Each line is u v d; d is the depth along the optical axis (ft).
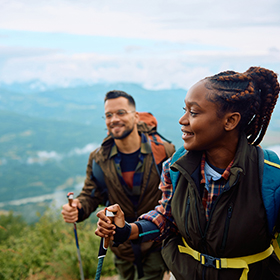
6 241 18.89
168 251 5.77
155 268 10.46
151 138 10.98
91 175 10.97
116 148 10.78
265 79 4.92
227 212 4.82
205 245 5.08
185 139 5.00
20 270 14.51
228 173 4.94
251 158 4.86
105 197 11.20
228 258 4.96
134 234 5.53
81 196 10.91
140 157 10.63
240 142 4.85
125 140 10.61
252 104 4.82
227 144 4.91
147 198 10.66
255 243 4.81
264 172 4.74
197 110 4.72
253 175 4.78
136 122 11.08
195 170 5.20
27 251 15.90
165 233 5.89
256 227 4.71
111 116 10.57
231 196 4.81
